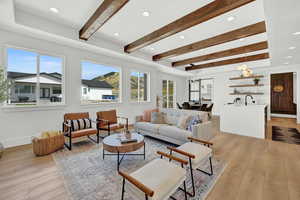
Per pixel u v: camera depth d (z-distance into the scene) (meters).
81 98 4.14
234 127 4.27
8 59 3.02
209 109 6.66
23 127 3.14
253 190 1.72
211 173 2.05
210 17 2.46
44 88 3.51
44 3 2.45
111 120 4.03
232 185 1.81
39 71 3.42
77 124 3.20
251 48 4.27
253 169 2.20
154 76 6.52
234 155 2.71
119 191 1.69
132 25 3.17
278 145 3.25
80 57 4.04
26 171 2.11
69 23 3.15
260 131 3.81
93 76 4.53
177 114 3.78
